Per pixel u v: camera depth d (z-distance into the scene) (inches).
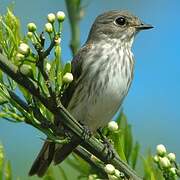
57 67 85.6
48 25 85.3
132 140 86.7
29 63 85.7
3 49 85.9
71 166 87.0
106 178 86.6
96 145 86.4
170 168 85.4
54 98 85.5
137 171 86.7
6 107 85.7
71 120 86.0
